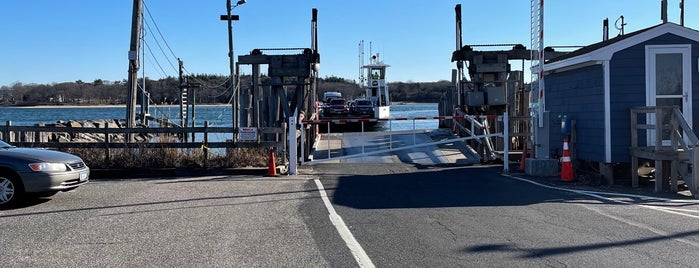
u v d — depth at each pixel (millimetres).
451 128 25047
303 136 17016
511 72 22203
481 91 20969
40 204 9750
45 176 9531
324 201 9992
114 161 14344
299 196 10602
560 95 15039
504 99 20484
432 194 10812
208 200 10164
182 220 8328
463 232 7410
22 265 5973
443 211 8945
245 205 9617
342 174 14359
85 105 95188
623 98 12430
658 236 7066
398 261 6062
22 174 9438
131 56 17844
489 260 6062
